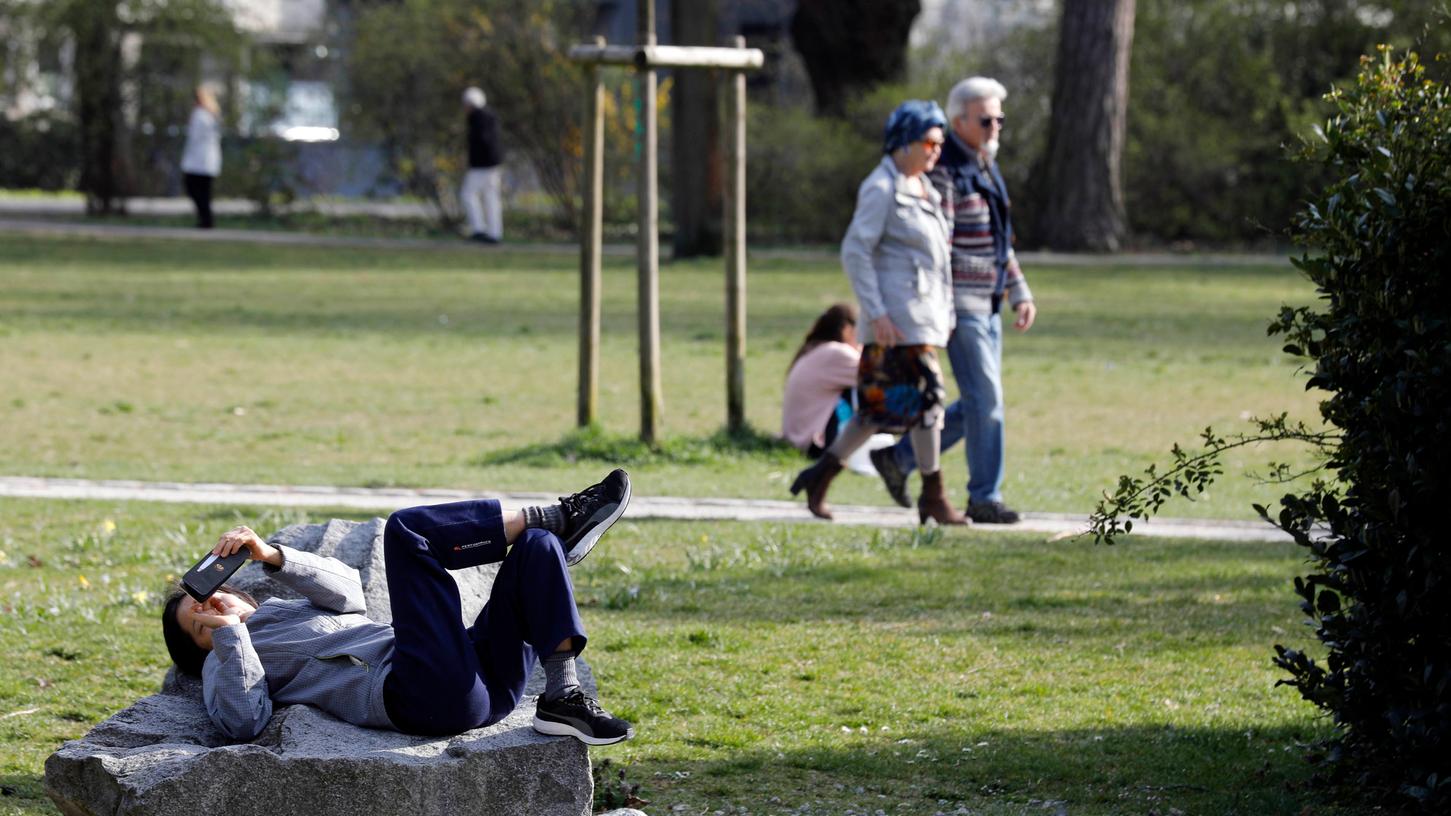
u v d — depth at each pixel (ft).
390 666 27.43
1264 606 46.70
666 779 32.32
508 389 95.50
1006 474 71.20
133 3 202.49
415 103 200.23
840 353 71.10
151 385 93.71
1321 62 195.83
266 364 102.83
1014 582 49.37
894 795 31.50
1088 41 180.14
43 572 48.14
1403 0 191.21
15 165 231.91
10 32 209.67
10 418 81.71
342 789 24.93
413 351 109.81
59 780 25.08
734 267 75.46
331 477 67.05
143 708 27.84
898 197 55.72
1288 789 31.58
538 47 194.80
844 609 45.85
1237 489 68.13
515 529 28.30
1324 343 30.63
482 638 28.22
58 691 36.78
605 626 43.42
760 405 91.56
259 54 213.05
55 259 160.56
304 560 29.22
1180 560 52.80
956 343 58.75
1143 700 37.73
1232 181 193.47
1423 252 29.25
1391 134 30.19
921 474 58.70
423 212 223.30
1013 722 36.11
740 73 73.15
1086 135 181.98
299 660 28.22
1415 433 28.48
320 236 195.00
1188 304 139.33
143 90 211.00
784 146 190.60
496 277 156.87
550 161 200.54
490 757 26.00
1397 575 29.07
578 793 26.50
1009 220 59.31
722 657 40.81
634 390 95.86
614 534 55.83
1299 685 31.17
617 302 139.64
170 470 68.23
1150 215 195.21
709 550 52.80
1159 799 31.24
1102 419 86.74
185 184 199.11
